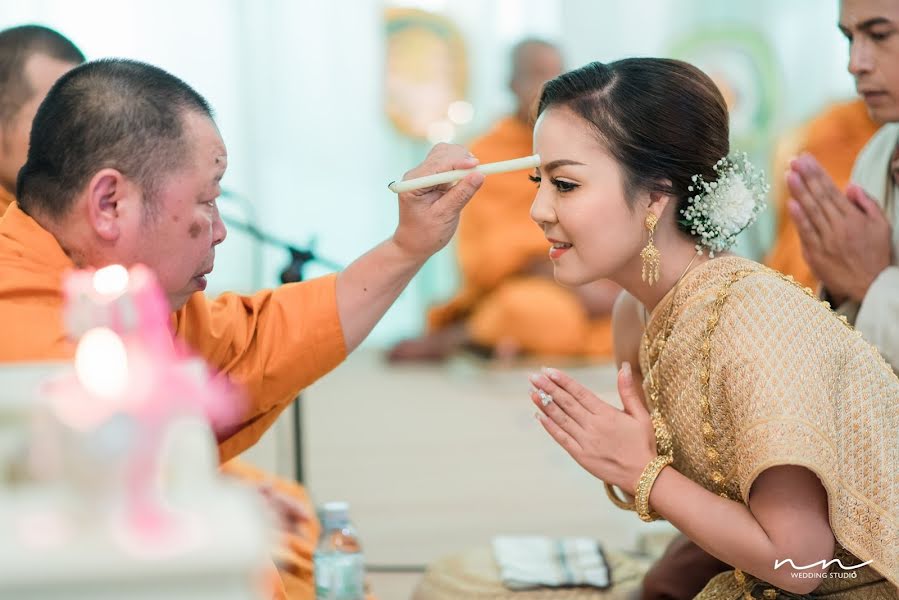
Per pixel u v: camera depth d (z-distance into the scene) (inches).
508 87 236.1
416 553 126.9
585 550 100.7
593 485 157.4
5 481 39.3
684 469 75.0
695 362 71.9
